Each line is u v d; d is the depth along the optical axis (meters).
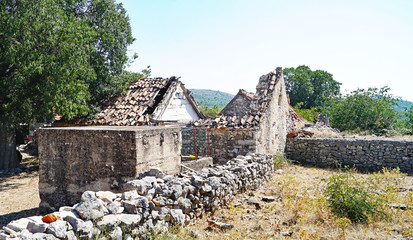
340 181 6.56
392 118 25.23
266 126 12.00
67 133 7.23
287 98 16.03
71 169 7.20
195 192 5.65
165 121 13.56
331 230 5.23
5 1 11.41
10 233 3.07
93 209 3.72
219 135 11.53
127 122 13.90
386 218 5.68
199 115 19.12
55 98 12.20
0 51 11.73
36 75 12.50
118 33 16.39
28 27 11.56
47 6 11.93
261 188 8.43
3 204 9.23
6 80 11.90
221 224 5.35
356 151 12.62
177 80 17.03
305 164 13.69
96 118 15.09
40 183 7.73
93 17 16.00
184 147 16.14
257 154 9.97
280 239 4.90
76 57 12.56
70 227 3.40
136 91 17.06
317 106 44.12
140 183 4.85
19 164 15.17
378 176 9.57
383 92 26.34
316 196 7.16
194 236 4.86
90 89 15.98
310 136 15.12
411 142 11.57
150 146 6.64
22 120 13.36
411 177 10.31
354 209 5.82
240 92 20.86
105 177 6.65
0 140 14.26
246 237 5.02
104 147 6.64
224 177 6.77
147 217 4.48
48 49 12.63
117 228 3.90
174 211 4.98
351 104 26.92
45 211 7.65
